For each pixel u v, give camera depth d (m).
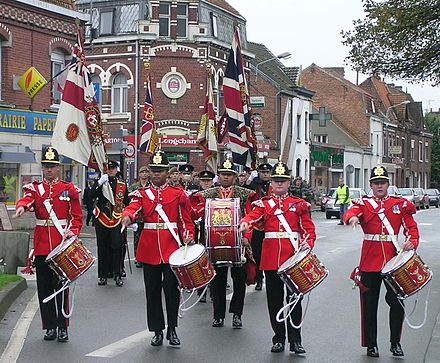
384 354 8.60
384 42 17.42
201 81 38.97
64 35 27.48
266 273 8.69
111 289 13.12
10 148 24.58
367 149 68.75
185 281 8.56
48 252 8.91
